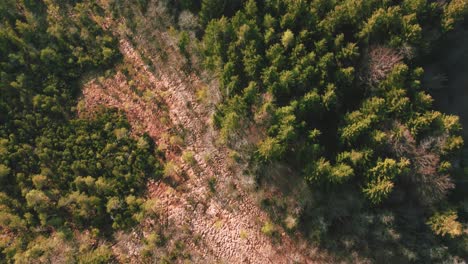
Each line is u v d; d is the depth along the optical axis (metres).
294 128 42.16
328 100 41.81
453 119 38.72
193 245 47.34
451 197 40.69
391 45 41.88
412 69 42.09
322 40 42.97
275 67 43.50
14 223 47.44
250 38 45.00
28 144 50.75
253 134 45.28
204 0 47.31
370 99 42.38
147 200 49.22
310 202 43.88
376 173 39.47
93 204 47.72
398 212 41.22
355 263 42.31
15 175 49.53
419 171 39.25
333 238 43.53
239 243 46.81
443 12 41.19
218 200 48.59
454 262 39.06
